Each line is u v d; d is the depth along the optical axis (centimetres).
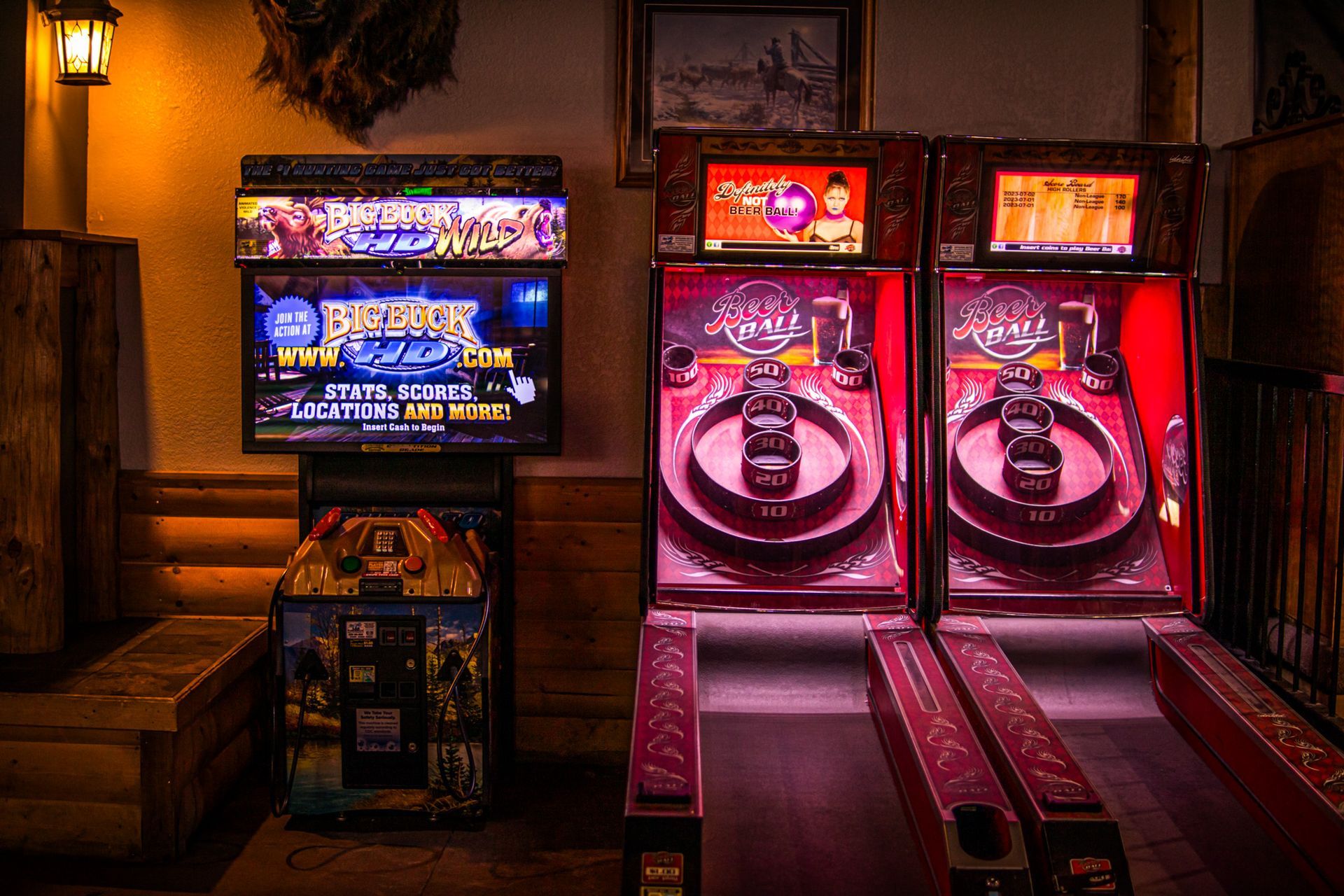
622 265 373
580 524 378
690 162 286
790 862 248
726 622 290
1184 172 288
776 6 361
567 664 383
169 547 384
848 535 299
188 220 376
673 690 263
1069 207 290
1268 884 246
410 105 369
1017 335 314
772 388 309
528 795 359
